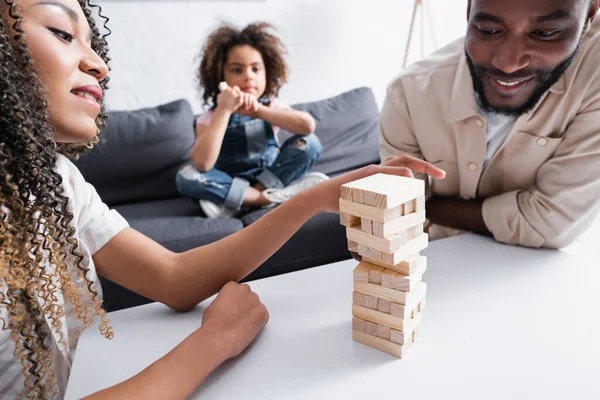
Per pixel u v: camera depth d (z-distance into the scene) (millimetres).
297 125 1718
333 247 1502
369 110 2096
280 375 493
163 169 1811
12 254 475
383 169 633
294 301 633
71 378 507
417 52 2529
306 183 1672
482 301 605
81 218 655
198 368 472
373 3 2350
